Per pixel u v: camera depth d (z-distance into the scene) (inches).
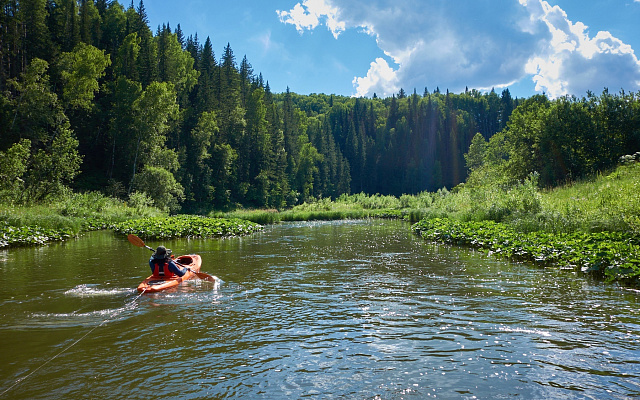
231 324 227.9
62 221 767.1
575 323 223.6
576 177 1014.4
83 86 1627.7
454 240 621.9
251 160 2699.3
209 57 2682.1
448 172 4360.2
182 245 630.5
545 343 195.2
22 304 264.7
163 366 171.6
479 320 232.1
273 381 157.8
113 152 1823.3
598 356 178.9
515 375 161.5
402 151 4461.1
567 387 150.9
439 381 157.0
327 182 3607.3
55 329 217.6
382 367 170.7
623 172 803.4
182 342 199.6
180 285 323.6
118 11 2593.5
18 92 1665.8
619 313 240.1
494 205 746.8
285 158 2915.8
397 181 4279.0
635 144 991.6
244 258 481.7
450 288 313.6
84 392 148.1
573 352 183.6
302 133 3811.5
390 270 395.9
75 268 401.4
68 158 1246.3
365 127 4968.0
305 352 187.5
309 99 7150.6
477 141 3289.9
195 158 2150.6
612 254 340.8
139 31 2274.9
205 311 253.1
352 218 1649.9
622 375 160.2
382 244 633.6
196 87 2397.9
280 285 328.8
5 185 1007.0
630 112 1000.9
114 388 151.5
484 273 372.8
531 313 243.4
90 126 1819.6
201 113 2202.3
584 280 335.0
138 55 2151.8
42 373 163.9
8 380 157.5
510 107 5137.8
